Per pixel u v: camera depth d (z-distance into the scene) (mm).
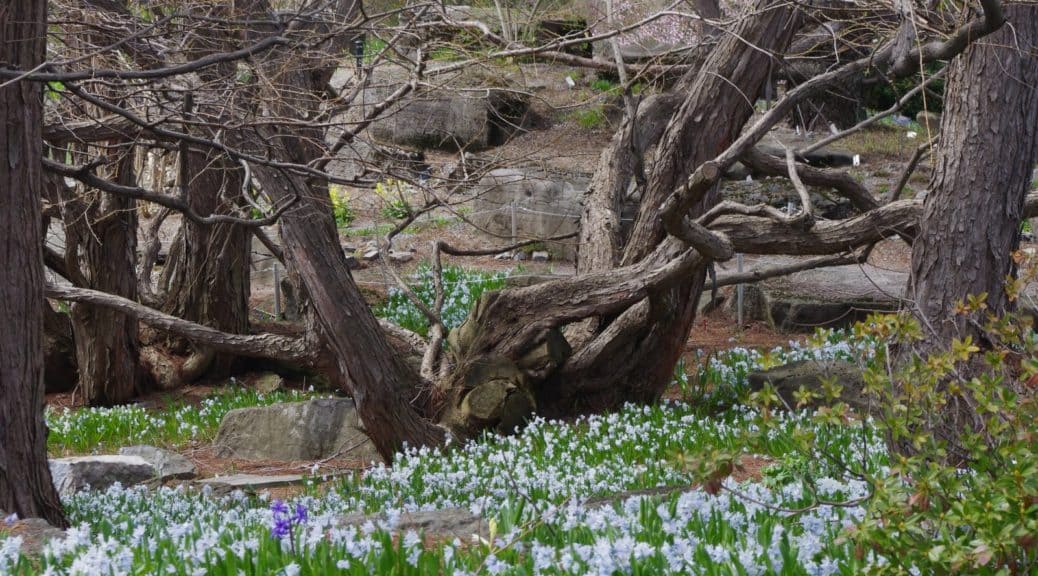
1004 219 7969
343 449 12062
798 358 14742
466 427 11742
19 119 6723
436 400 12055
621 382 12836
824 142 11477
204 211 15578
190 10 7312
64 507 7793
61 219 15414
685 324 12766
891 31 9578
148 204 21375
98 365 15461
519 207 21422
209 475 11453
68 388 16375
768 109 10484
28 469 6863
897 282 17766
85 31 7582
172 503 7992
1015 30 7754
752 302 18156
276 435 12297
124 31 7445
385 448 11117
